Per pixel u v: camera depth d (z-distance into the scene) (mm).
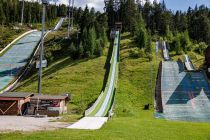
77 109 75312
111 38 171000
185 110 82312
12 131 33344
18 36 191000
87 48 137000
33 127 37719
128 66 123750
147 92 97625
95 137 30125
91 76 110312
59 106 63125
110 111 63688
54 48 155250
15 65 137125
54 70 122375
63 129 35375
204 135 36875
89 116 57438
